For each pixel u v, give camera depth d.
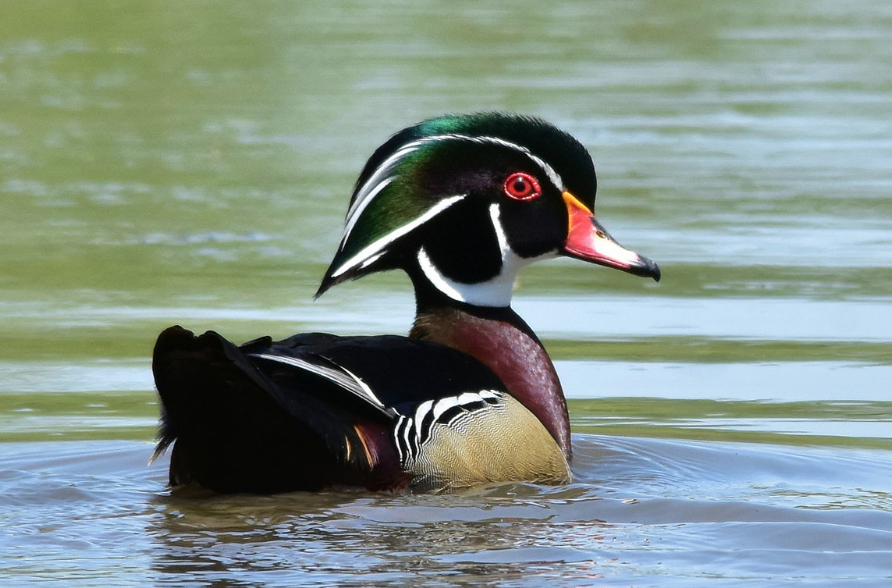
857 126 25.67
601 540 8.38
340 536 8.30
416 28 36.00
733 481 10.03
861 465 10.55
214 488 8.89
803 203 20.06
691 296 15.99
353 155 23.05
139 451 10.65
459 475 9.23
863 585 7.67
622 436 11.38
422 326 10.59
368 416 9.04
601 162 22.67
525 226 10.59
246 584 7.50
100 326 14.61
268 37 34.44
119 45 33.56
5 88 29.00
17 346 13.95
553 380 10.55
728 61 32.31
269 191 20.86
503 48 33.22
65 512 8.85
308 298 15.75
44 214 19.56
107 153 23.48
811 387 12.93
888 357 13.84
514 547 8.20
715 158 23.06
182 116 26.30
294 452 8.63
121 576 7.61
